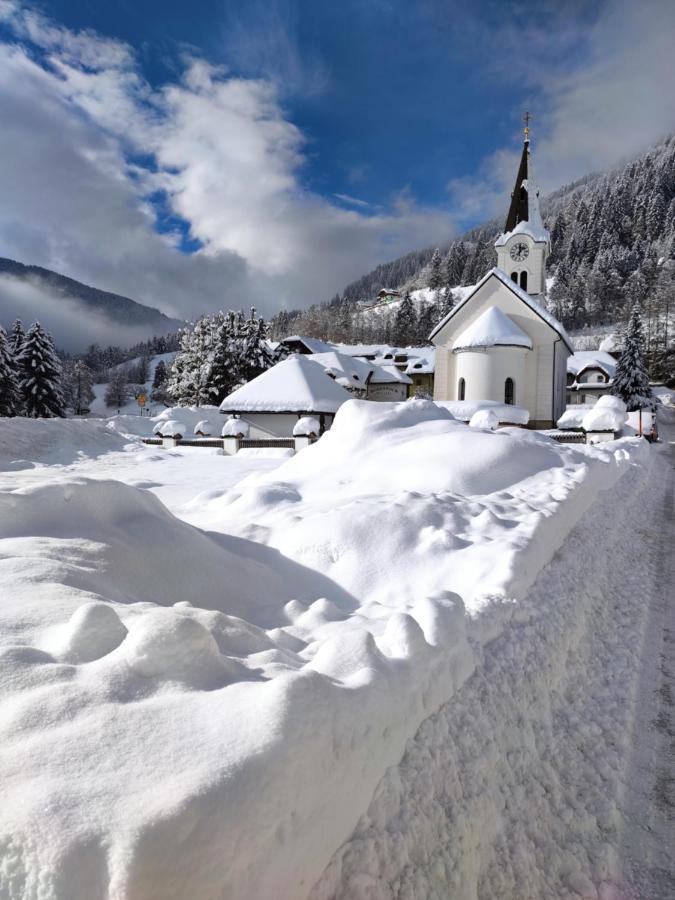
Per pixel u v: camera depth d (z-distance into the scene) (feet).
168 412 89.61
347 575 15.43
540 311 99.86
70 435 64.59
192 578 12.63
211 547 14.51
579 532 22.52
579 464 29.09
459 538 16.84
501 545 15.94
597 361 196.13
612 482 36.14
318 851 5.42
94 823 4.20
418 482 24.30
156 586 11.70
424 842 6.72
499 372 94.58
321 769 5.69
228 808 4.58
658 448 81.51
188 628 6.88
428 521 17.98
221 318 147.95
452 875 6.68
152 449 67.62
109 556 11.47
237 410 83.82
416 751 7.76
